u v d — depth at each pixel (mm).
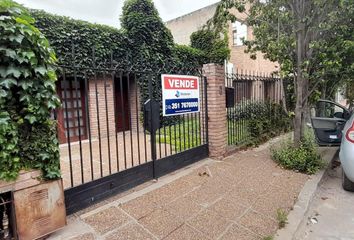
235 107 6371
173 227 2729
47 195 2494
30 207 2375
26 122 2373
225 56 13195
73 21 7711
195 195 3533
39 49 2359
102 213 3008
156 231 2650
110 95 8789
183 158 4730
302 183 4012
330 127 5957
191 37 13742
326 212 3289
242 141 6328
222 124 5379
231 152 5734
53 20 7309
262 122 7227
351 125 3697
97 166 4977
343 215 3195
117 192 3529
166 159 4363
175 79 4438
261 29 5188
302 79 4914
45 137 2492
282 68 4922
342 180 4035
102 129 8656
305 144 5027
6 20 2150
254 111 7188
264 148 6406
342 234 2764
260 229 2701
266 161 5184
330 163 5312
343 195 3816
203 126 5324
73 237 2527
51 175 2496
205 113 5266
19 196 2305
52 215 2529
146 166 4004
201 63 12430
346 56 4902
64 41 7480
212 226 2756
